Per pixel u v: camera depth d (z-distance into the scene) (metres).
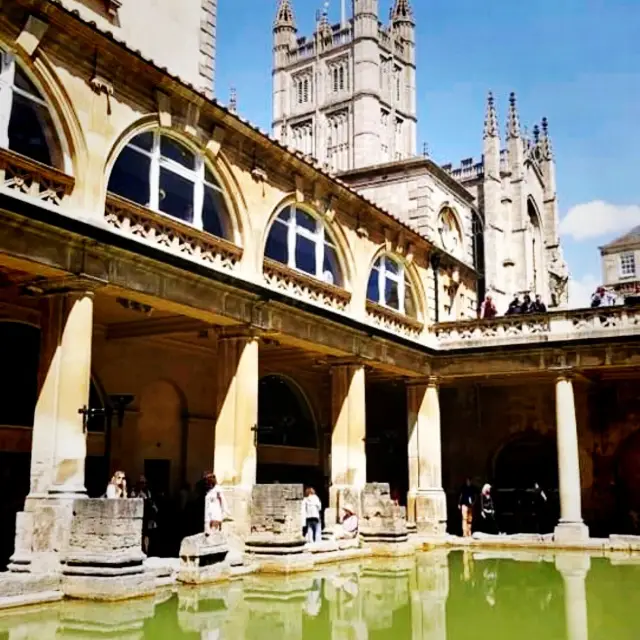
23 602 12.43
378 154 91.44
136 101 17.17
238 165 20.23
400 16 100.06
